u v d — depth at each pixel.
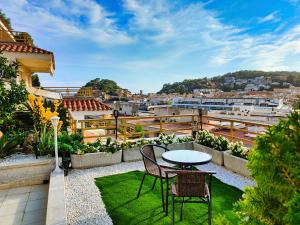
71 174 5.25
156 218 3.38
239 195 4.17
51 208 3.30
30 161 5.09
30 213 3.72
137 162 6.22
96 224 3.25
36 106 6.32
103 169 5.62
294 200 0.99
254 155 1.27
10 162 5.05
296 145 1.16
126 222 3.29
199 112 7.94
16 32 14.21
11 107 6.42
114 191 4.32
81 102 13.80
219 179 4.99
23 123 7.50
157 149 6.66
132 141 6.67
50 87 16.80
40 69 14.55
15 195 4.39
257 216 1.25
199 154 4.19
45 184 4.95
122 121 7.09
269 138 1.22
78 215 3.49
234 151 5.59
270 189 1.20
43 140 5.59
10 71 6.80
